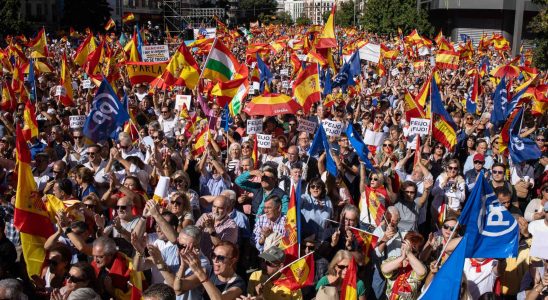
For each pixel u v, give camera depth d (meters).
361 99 18.97
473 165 11.90
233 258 6.68
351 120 16.61
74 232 7.36
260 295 6.84
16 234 8.75
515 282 7.72
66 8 75.56
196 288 6.83
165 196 8.79
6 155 12.39
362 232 8.05
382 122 15.35
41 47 27.89
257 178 10.16
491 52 41.81
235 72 15.34
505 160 12.20
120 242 8.04
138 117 16.14
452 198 10.08
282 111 13.41
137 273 7.02
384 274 7.52
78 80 24.16
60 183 9.05
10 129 14.36
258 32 65.31
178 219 8.00
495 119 15.21
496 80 24.39
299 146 12.43
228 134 13.41
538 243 6.99
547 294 6.86
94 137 11.73
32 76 19.88
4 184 10.48
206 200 9.80
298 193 7.81
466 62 33.56
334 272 6.97
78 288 6.11
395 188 9.55
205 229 8.20
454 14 80.56
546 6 34.62
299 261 6.95
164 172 10.55
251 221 10.03
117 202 8.25
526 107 17.56
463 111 19.66
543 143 13.49
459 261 5.88
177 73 16.89
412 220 9.45
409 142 12.63
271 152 12.09
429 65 33.59
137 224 7.47
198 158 11.88
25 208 7.45
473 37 79.69
